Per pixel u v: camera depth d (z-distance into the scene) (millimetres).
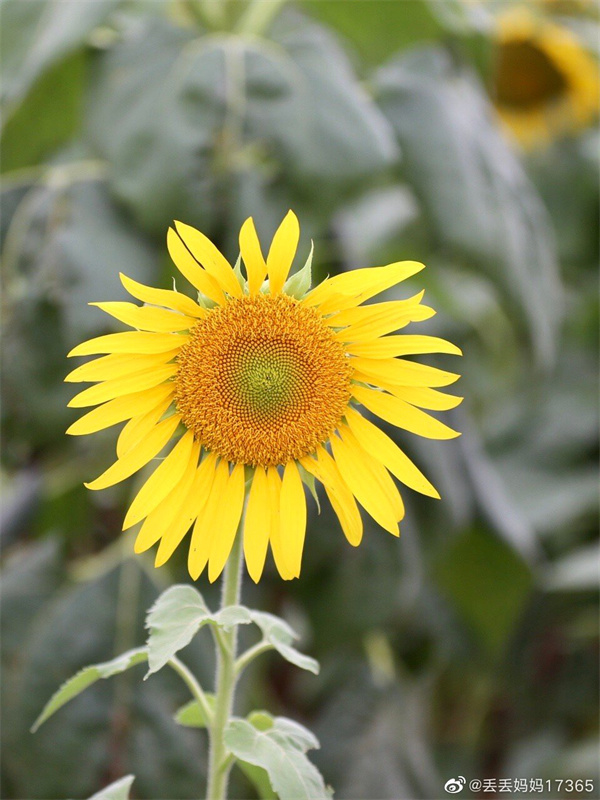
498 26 1562
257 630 1231
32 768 1125
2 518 1259
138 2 1235
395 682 1438
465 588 1426
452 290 1459
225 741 824
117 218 1138
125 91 1139
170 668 1148
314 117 1117
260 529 849
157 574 1202
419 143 1170
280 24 1265
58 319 1115
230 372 849
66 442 1143
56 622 1159
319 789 817
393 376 853
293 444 850
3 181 1238
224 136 1110
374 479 852
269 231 1101
